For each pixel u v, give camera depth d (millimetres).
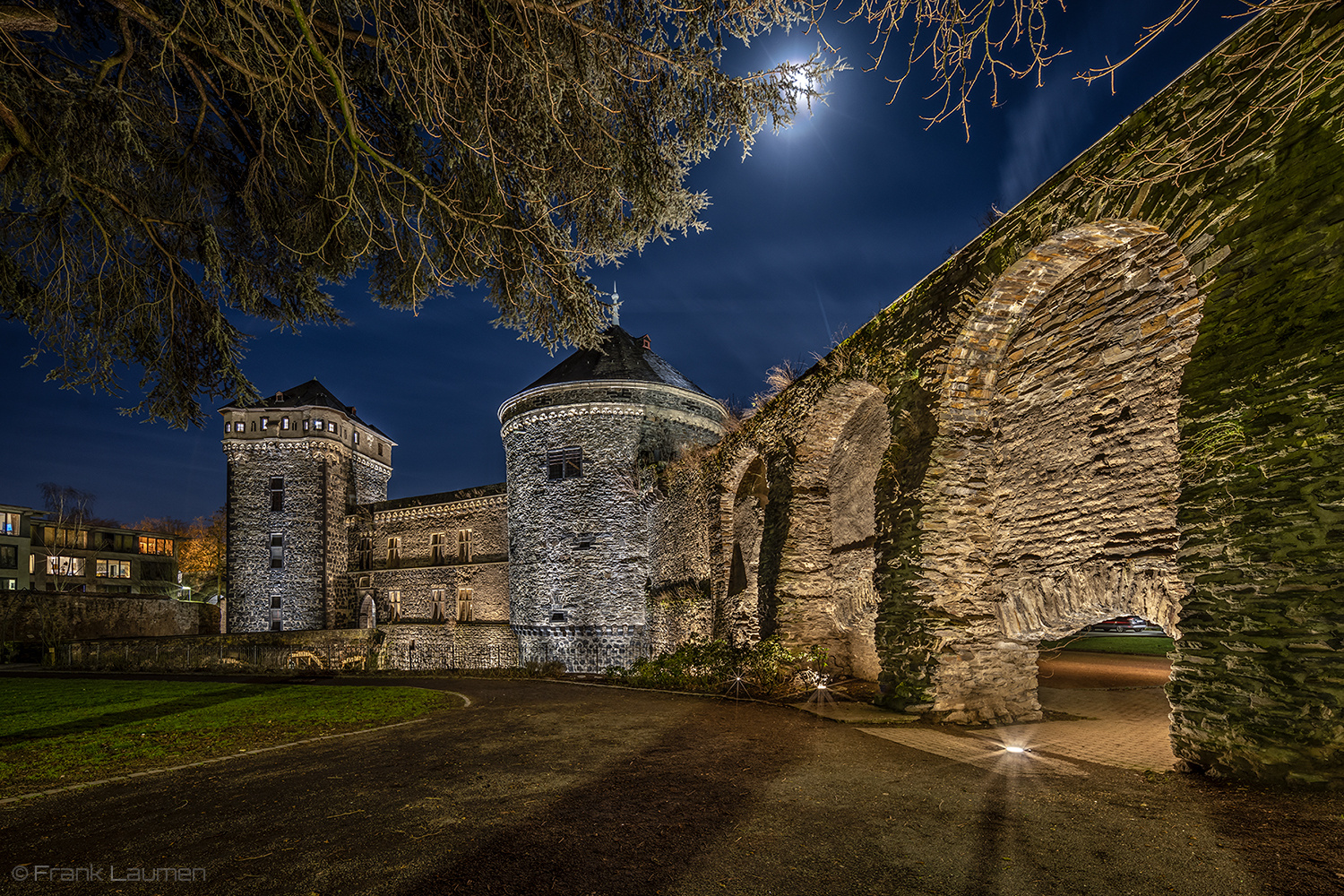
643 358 23219
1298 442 4012
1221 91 4699
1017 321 7348
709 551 15547
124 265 7375
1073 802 3965
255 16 5242
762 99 6020
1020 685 7266
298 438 30391
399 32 5375
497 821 3883
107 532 48719
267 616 29312
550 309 7289
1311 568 3879
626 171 6953
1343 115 3939
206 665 23438
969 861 3121
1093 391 6406
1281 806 3635
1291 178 4199
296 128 7223
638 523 20516
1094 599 6266
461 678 16047
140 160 6859
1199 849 3123
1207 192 4781
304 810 4215
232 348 7805
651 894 2865
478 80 5984
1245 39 4562
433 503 28953
